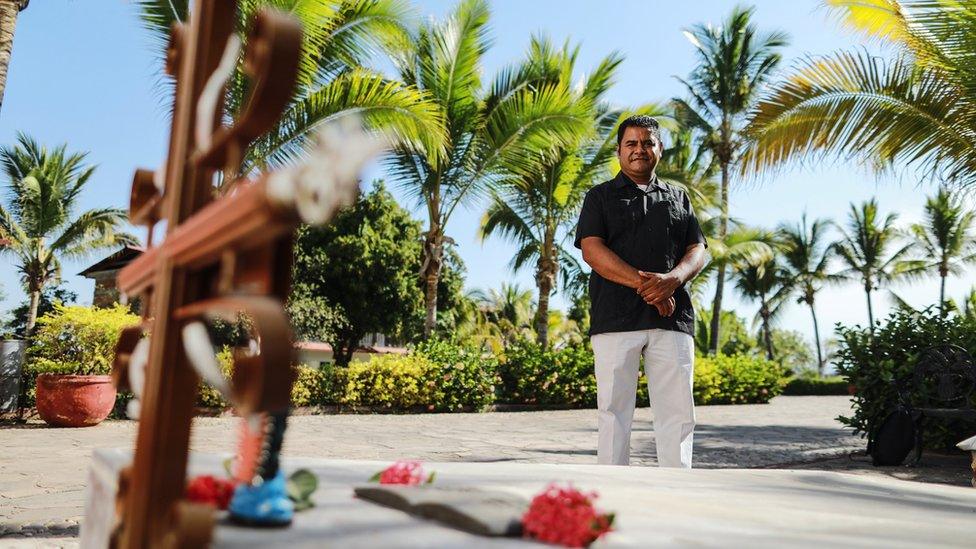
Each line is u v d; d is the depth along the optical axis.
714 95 23.70
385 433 8.07
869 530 1.21
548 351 15.02
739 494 1.60
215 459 1.37
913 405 6.01
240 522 0.86
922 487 2.08
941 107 7.25
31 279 22.66
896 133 7.52
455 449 6.68
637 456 6.52
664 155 20.42
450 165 13.59
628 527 1.08
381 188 23.20
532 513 0.92
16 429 7.86
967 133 7.32
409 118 9.94
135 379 0.94
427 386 12.48
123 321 9.06
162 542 0.72
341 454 5.98
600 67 14.38
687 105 23.92
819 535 1.12
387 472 1.30
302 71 9.30
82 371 8.77
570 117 12.75
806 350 52.19
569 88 13.95
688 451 3.26
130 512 0.79
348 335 22.73
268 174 0.60
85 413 8.11
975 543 1.11
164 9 8.74
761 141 7.84
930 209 33.38
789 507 1.43
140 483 0.78
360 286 21.88
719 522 1.18
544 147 13.30
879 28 7.82
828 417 12.44
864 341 6.46
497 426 9.51
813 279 35.31
